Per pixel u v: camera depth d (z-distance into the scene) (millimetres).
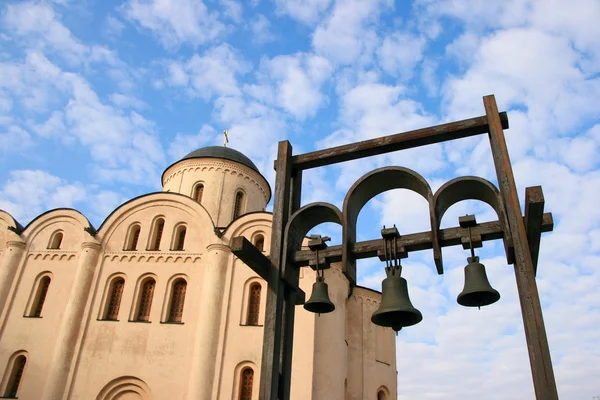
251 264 8367
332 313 28375
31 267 31484
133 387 27078
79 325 28703
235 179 38938
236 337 26906
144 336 27953
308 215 9242
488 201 8344
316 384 25984
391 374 33156
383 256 8398
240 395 25656
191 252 30156
